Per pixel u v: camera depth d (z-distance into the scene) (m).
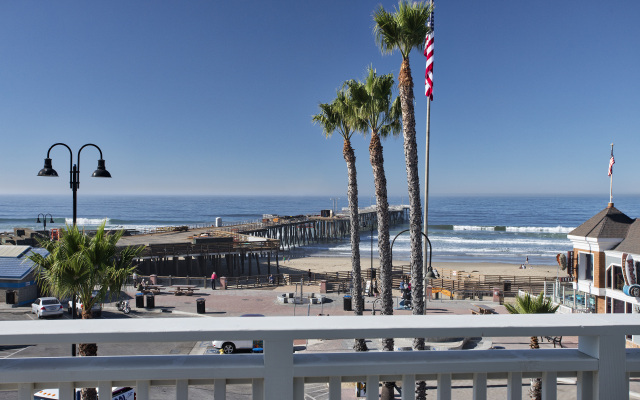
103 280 9.48
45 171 13.59
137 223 156.75
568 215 189.75
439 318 2.20
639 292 18.36
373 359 2.15
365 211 121.00
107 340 1.98
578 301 22.56
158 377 2.04
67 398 2.06
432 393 13.62
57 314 27.11
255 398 2.10
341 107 16.72
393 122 17.41
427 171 17.97
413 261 12.62
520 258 75.94
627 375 2.18
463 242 100.38
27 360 2.09
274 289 36.97
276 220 90.06
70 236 9.38
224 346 18.27
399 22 12.23
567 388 10.79
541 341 20.02
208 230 69.31
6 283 30.30
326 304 31.12
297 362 2.11
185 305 30.34
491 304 31.00
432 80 16.55
